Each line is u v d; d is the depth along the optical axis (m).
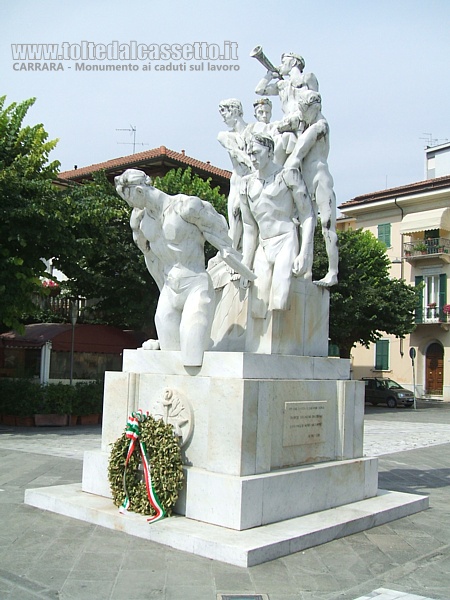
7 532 5.77
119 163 32.47
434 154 44.28
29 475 8.77
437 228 37.62
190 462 6.02
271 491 5.71
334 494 6.54
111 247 20.44
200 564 4.95
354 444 7.10
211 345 7.12
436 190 38.28
